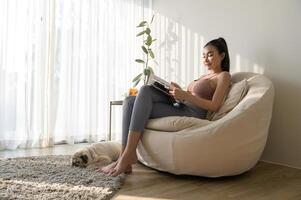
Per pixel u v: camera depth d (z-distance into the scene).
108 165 1.95
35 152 2.58
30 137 2.82
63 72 3.04
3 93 2.68
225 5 2.71
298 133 2.18
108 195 1.48
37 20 2.85
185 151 1.77
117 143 2.33
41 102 2.87
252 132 1.82
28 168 1.90
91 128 3.23
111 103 3.01
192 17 3.05
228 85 2.08
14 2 2.72
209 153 1.75
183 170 1.82
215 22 2.80
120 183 1.69
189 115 2.09
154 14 3.55
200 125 1.87
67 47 3.03
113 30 3.38
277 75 2.31
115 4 3.39
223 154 1.75
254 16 2.47
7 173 1.76
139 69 3.59
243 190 1.66
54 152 2.59
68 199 1.38
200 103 1.97
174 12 3.27
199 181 1.81
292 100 2.21
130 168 1.92
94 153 2.11
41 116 2.87
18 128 2.78
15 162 2.06
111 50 3.38
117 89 3.43
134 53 3.54
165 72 3.41
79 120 3.19
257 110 1.83
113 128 3.39
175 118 1.90
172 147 1.80
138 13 3.57
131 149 1.85
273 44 2.34
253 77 2.17
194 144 1.75
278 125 2.30
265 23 2.39
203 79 2.23
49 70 2.92
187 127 1.87
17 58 2.76
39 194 1.43
